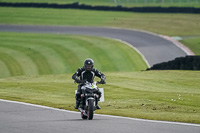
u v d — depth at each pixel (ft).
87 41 561.84
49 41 560.61
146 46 547.90
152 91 221.46
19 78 293.02
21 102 161.17
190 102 173.27
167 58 492.13
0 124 104.88
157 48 535.19
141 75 292.81
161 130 97.55
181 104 168.14
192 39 576.20
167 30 637.71
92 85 121.39
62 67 440.45
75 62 459.73
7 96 184.55
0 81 275.59
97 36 604.49
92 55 490.08
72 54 489.67
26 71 419.33
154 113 136.26
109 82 255.29
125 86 238.48
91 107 115.75
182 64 333.62
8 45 532.32
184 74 294.25
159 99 181.47
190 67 329.31
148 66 461.37
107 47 528.63
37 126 102.01
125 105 163.53
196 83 255.09
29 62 453.17
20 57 471.62
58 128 99.14
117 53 501.97
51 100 177.06
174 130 97.81
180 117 124.57
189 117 125.39
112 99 186.39
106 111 139.33
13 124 104.99
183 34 609.83
